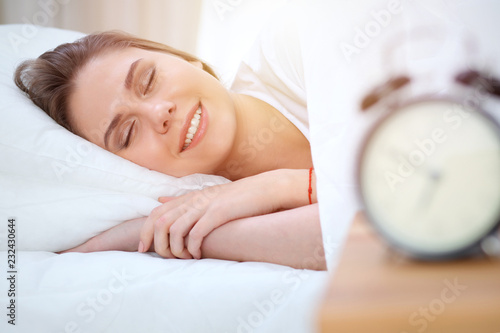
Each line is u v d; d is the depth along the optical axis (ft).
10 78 4.82
